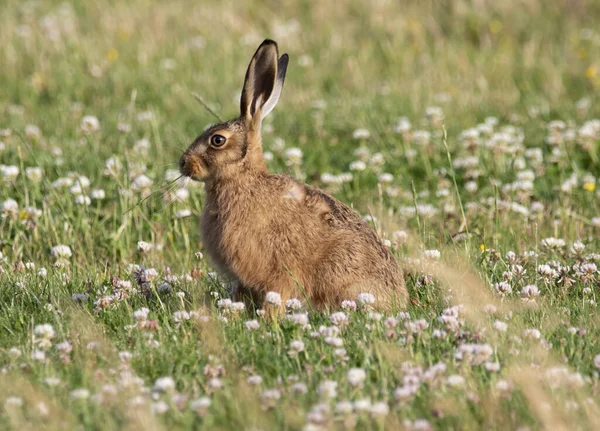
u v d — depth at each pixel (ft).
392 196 43.37
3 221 39.63
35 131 50.85
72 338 26.78
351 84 66.44
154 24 78.07
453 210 42.70
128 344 26.84
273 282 31.27
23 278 32.60
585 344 26.35
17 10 79.61
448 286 31.89
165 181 42.68
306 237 31.01
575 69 69.05
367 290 31.14
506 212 40.78
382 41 76.69
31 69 68.23
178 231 40.01
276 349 25.93
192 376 24.57
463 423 21.49
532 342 26.16
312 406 22.07
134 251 39.04
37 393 22.86
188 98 61.72
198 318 28.25
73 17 77.92
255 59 32.71
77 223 39.60
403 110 58.75
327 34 77.77
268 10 82.79
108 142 51.06
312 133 54.60
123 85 64.59
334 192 44.91
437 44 75.72
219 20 79.51
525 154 49.75
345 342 26.58
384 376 23.89
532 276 33.47
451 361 24.84
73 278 33.37
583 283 32.71
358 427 21.42
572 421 21.66
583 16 82.12
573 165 47.34
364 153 48.39
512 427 21.56
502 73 68.33
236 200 31.48
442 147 50.93
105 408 22.03
